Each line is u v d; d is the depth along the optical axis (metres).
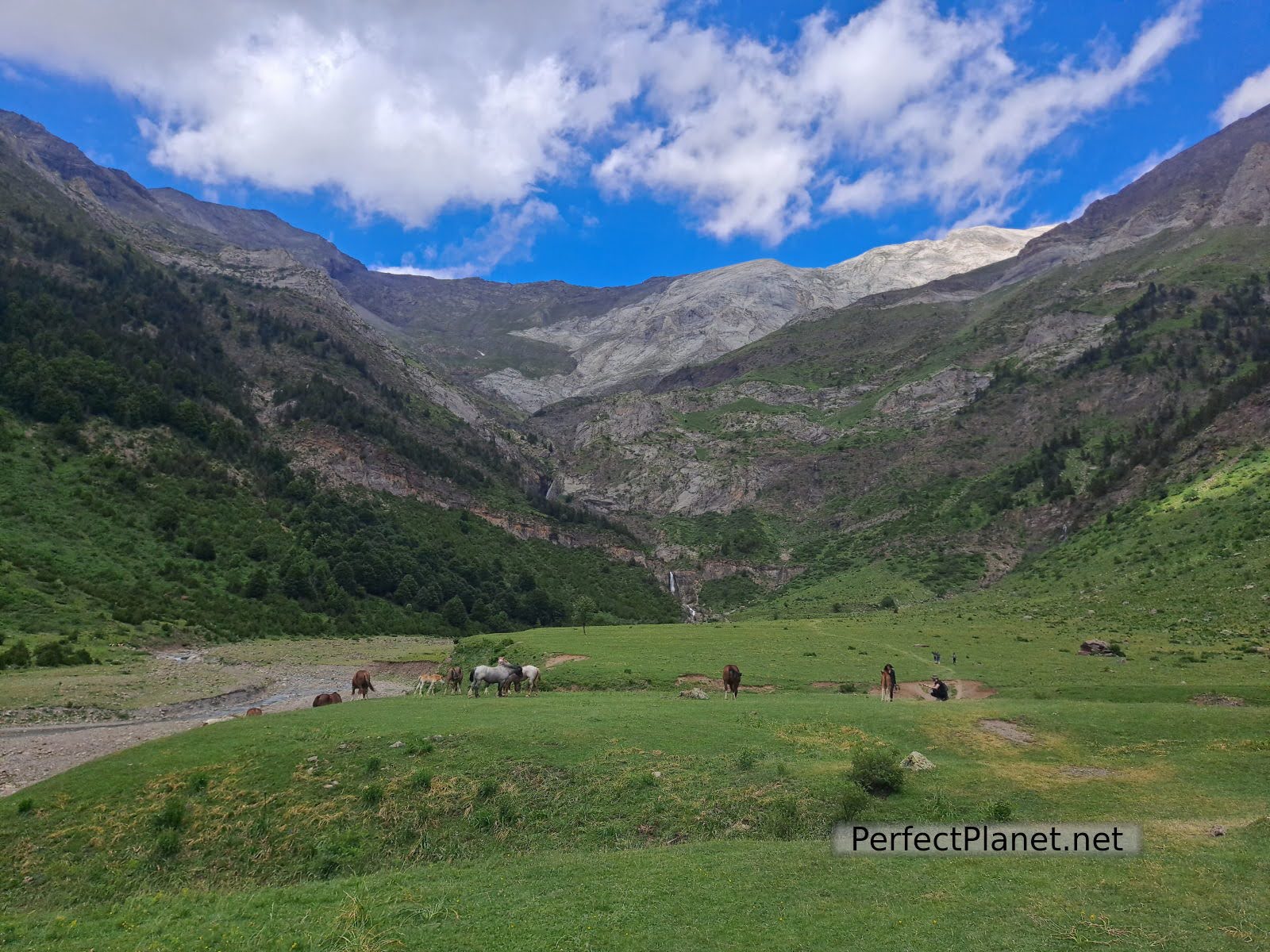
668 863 17.91
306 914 16.78
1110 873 15.01
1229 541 78.38
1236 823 17.48
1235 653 47.06
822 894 15.11
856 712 30.59
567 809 23.03
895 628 74.38
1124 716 28.78
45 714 45.66
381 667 72.56
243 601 94.50
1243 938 11.79
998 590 108.06
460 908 16.05
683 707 32.69
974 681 44.72
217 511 114.44
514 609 133.88
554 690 46.88
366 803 24.03
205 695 54.66
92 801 25.09
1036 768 24.00
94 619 72.19
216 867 21.97
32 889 21.27
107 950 15.55
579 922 14.66
